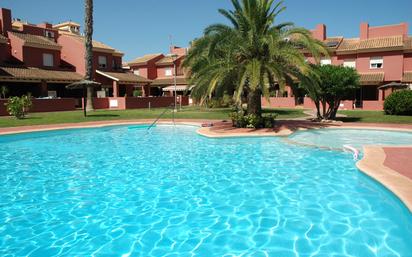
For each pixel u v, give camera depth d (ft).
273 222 20.04
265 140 50.60
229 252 16.58
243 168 33.83
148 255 16.47
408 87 114.21
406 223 19.52
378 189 25.32
